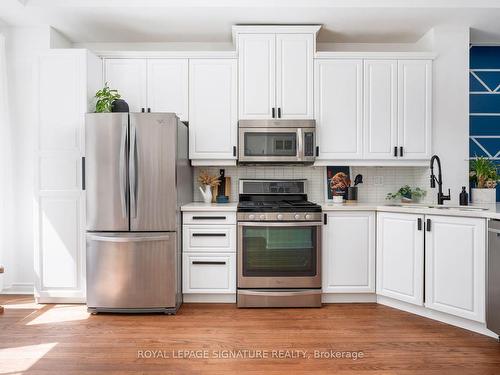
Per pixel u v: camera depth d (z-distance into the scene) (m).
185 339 2.49
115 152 2.96
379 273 3.18
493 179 3.44
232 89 3.49
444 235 2.68
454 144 3.54
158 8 3.11
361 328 2.68
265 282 3.14
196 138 3.50
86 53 3.16
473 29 3.56
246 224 3.13
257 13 3.22
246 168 3.84
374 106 3.49
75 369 2.08
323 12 3.20
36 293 3.18
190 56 3.49
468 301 2.55
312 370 2.08
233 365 2.13
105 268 2.97
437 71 3.53
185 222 3.20
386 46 3.88
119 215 2.97
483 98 3.89
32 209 3.47
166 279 2.98
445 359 2.21
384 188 3.86
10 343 2.43
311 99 3.47
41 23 3.38
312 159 3.42
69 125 3.16
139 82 3.49
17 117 3.46
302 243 3.15
